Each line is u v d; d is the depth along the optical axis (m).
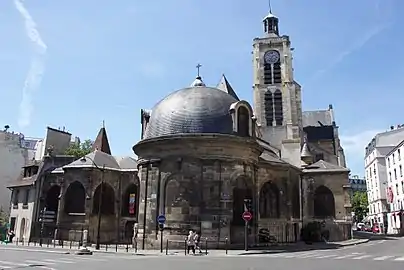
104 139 55.00
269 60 68.50
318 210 45.25
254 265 18.12
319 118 77.50
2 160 62.16
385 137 86.31
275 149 52.88
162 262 19.95
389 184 77.75
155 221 29.94
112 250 30.30
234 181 30.11
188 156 29.98
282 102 65.50
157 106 34.31
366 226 90.12
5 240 44.59
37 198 44.44
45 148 55.22
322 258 22.48
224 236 28.61
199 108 31.38
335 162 66.44
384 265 18.39
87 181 39.78
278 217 39.31
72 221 39.50
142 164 32.09
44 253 27.88
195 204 29.09
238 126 31.44
